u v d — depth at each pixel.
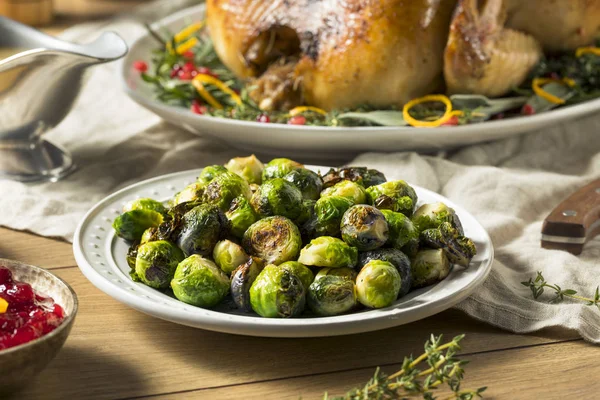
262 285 2.12
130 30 5.21
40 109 3.27
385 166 3.30
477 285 2.29
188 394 2.08
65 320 1.95
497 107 3.60
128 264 2.41
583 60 3.86
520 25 3.74
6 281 2.11
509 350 2.29
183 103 3.82
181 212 2.35
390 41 3.42
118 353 2.24
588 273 2.59
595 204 2.82
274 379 2.15
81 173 3.39
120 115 4.06
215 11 3.88
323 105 3.63
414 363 1.92
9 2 5.30
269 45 3.77
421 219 2.45
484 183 3.21
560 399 2.08
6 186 3.21
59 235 2.88
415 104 3.62
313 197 2.51
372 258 2.24
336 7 3.54
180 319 2.11
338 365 2.21
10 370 1.84
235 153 3.60
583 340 2.34
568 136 3.73
